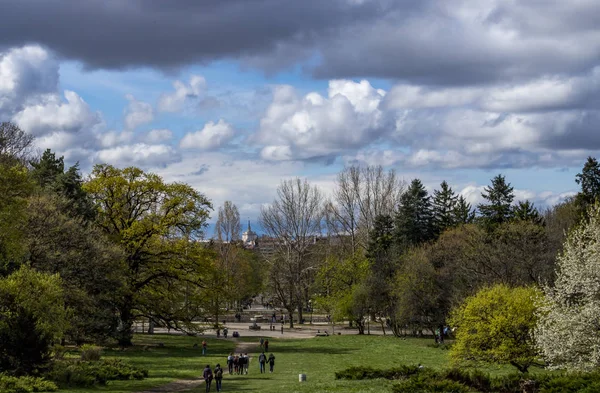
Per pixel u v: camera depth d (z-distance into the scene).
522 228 72.88
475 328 40.41
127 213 70.81
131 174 70.69
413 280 78.44
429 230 107.50
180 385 42.09
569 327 31.94
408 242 104.94
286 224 108.75
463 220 117.12
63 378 36.12
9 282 36.78
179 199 69.81
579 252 33.75
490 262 67.56
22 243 45.62
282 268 109.56
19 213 41.97
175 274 69.81
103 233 67.50
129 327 67.94
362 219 117.75
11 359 34.72
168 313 69.94
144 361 55.72
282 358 62.03
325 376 45.56
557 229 80.31
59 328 37.44
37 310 36.62
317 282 104.25
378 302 88.94
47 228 51.06
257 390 37.88
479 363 41.41
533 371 43.22
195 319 72.75
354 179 116.69
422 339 82.69
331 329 104.06
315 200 110.88
